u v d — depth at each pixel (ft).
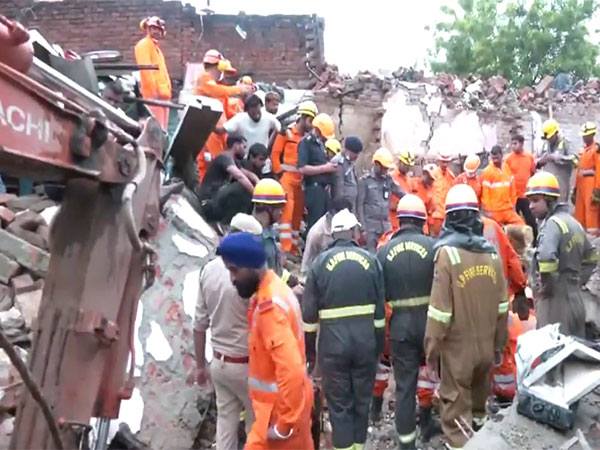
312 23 52.26
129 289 11.09
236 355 17.10
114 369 10.82
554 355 12.62
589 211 44.27
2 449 14.44
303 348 14.49
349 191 32.37
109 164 10.36
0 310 19.17
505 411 13.29
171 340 21.30
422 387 22.18
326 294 18.90
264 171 31.99
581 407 12.84
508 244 23.34
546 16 109.29
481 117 53.01
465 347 19.10
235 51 52.37
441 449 21.65
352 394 19.20
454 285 18.93
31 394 9.50
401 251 20.35
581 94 58.13
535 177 23.25
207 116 27.04
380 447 21.88
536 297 23.39
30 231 21.84
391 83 49.39
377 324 19.17
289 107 46.37
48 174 9.91
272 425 13.85
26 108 8.73
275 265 21.16
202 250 24.30
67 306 10.43
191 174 28.68
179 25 51.96
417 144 50.26
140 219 11.32
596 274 27.40
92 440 12.79
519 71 110.22
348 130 47.98
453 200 19.47
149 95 32.55
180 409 20.18
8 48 8.74
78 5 51.67
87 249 10.56
